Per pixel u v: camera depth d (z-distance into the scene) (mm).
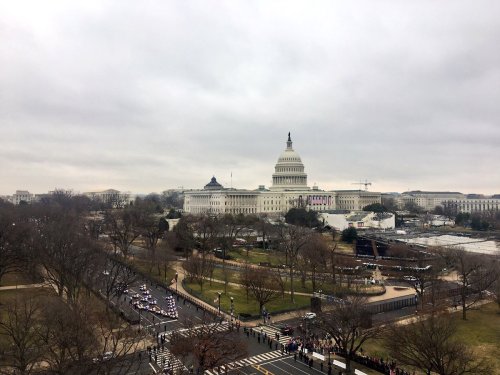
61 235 169750
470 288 177750
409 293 187500
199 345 103312
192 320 136500
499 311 164625
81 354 88688
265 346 123125
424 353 102062
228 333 119562
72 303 118500
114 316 136250
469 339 133000
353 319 114688
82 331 96125
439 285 179125
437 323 116000
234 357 112000
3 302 143500
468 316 157500
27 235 190750
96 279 157875
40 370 92250
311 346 119812
